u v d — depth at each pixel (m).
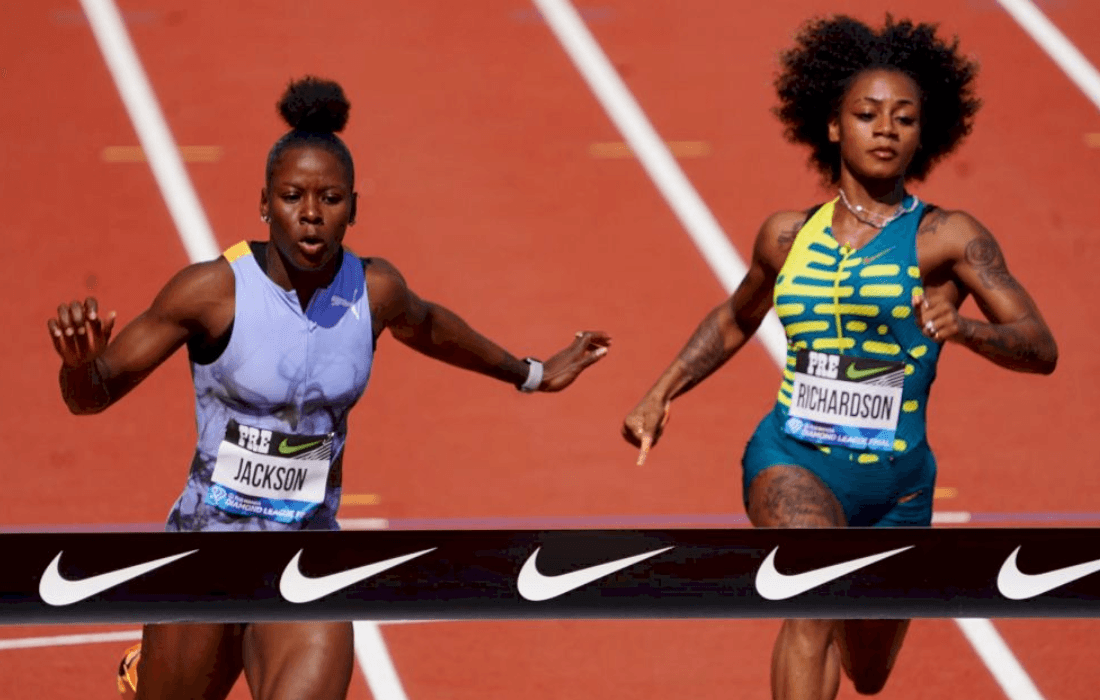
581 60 49.53
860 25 18.41
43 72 47.16
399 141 44.50
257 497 16.11
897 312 17.19
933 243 17.19
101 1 51.41
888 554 15.76
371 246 39.00
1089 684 22.33
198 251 38.62
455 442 30.91
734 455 30.45
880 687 19.33
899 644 18.88
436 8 52.50
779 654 17.19
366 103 46.44
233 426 16.05
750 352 34.38
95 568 15.02
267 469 16.08
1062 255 39.34
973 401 32.91
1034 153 44.41
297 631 15.87
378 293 16.44
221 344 15.81
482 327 35.44
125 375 15.63
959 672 22.64
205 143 43.75
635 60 49.62
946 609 15.84
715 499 28.75
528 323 35.69
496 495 28.83
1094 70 48.97
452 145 44.44
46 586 14.95
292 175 15.51
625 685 22.28
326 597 15.33
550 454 30.48
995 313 16.92
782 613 15.78
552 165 43.59
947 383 33.66
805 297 17.48
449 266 38.19
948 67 18.48
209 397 16.09
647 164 43.78
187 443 30.73
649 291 37.44
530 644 23.47
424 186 42.16
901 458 17.62
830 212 17.62
